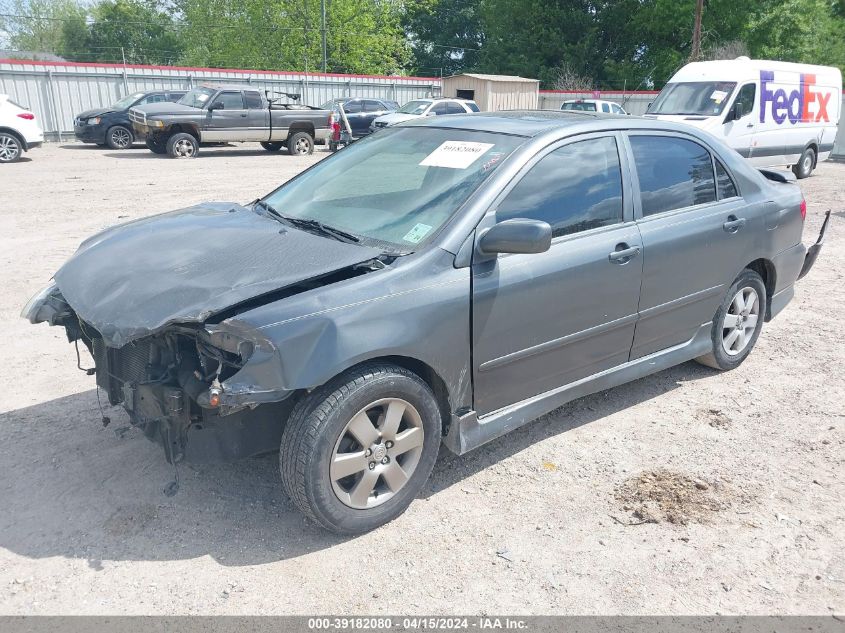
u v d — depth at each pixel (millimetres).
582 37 42156
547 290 3590
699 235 4387
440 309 3189
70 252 8086
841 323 6391
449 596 2844
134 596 2781
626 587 2918
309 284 3160
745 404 4652
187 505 3385
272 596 2807
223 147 23328
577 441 4121
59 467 3668
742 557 3117
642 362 4355
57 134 24125
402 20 57812
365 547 3129
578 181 3828
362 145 4492
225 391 2732
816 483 3719
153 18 64312
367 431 3076
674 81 15312
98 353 3449
